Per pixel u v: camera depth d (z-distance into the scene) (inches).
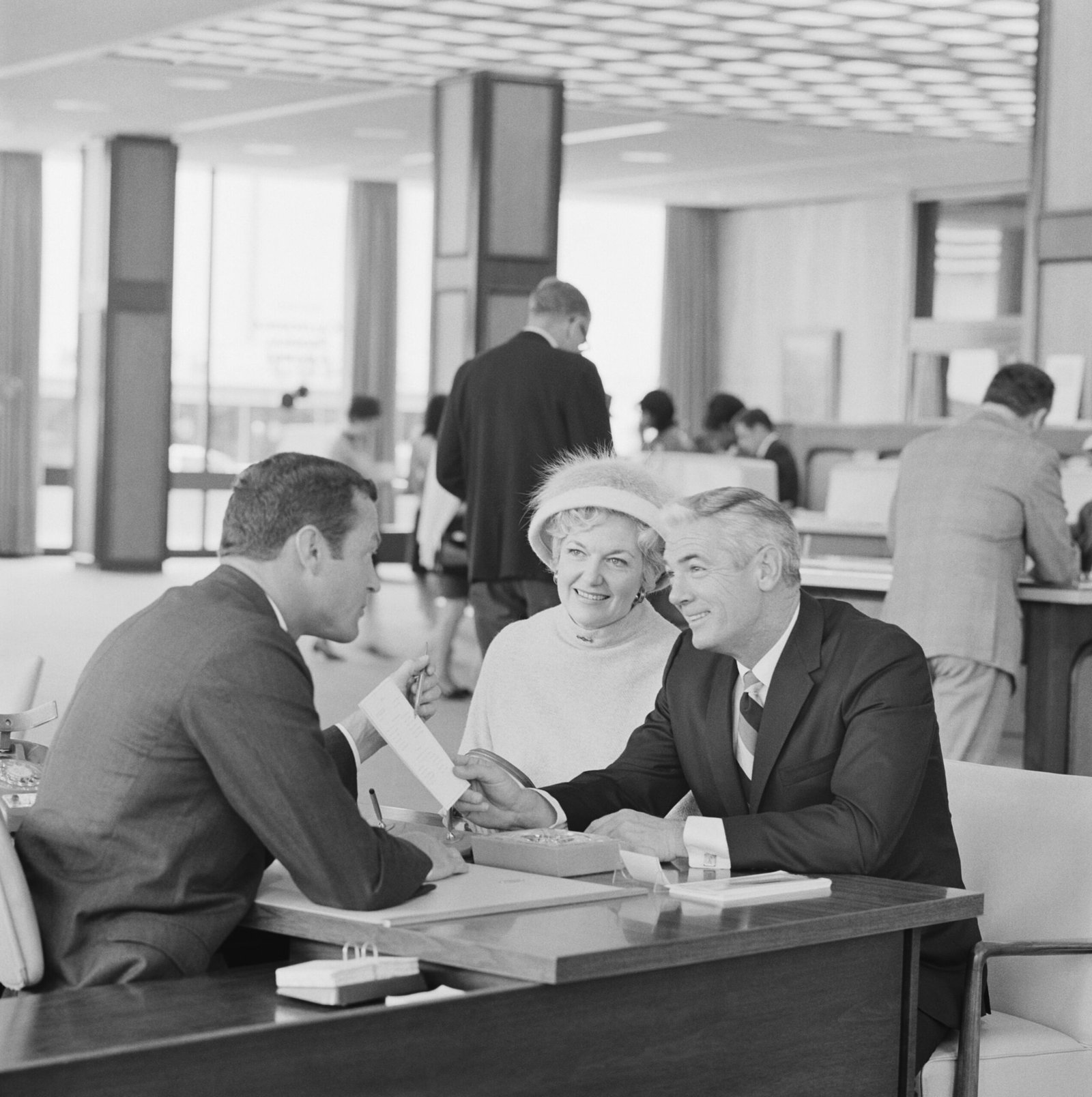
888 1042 105.7
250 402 828.0
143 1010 86.6
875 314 808.9
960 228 787.4
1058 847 125.6
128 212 705.6
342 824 98.0
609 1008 92.0
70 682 398.3
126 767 99.7
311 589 105.7
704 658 126.5
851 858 112.8
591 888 104.5
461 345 502.9
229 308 821.9
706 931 94.3
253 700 98.7
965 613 249.1
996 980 126.7
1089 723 269.4
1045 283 377.1
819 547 379.2
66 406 800.9
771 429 559.8
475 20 473.1
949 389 768.9
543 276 509.7
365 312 839.1
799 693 118.5
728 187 807.7
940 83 554.6
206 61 554.9
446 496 401.1
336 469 106.8
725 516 117.6
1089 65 368.2
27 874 102.0
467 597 402.3
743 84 565.0
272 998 89.1
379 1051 84.5
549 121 511.8
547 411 279.3
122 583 660.1
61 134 719.7
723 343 885.2
